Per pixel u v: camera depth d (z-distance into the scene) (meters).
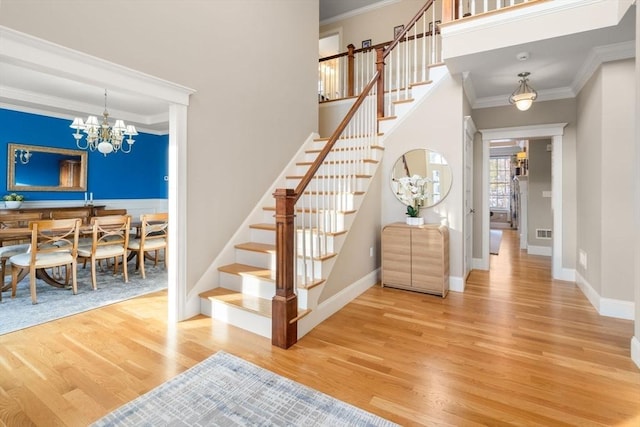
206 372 2.10
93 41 2.26
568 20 2.74
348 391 1.91
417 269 3.75
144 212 7.23
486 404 1.79
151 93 2.61
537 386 1.96
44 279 3.89
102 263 5.34
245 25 3.56
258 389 1.92
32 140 5.47
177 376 2.05
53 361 2.22
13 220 4.33
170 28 2.78
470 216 4.70
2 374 2.06
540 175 6.09
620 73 3.00
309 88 4.66
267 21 3.87
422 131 4.04
